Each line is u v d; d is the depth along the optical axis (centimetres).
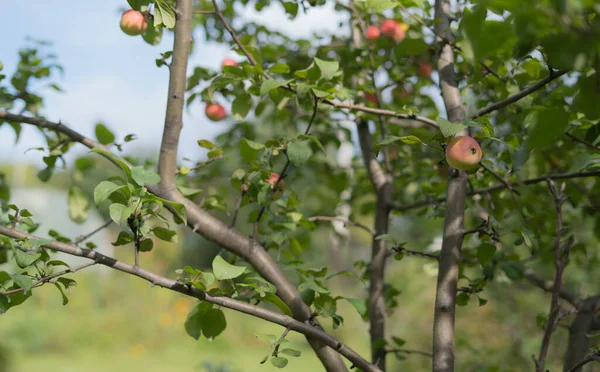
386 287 287
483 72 240
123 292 1092
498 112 267
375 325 262
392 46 284
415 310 590
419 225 419
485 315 515
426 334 574
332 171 344
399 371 540
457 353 460
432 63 295
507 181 210
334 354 191
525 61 222
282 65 212
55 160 247
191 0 196
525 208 280
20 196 1433
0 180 304
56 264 158
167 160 194
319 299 195
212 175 318
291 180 326
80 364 823
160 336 975
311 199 343
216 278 161
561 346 440
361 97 271
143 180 160
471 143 155
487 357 397
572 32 93
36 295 1041
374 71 287
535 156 258
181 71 193
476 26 103
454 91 208
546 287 260
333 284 895
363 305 190
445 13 232
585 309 229
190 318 189
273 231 246
